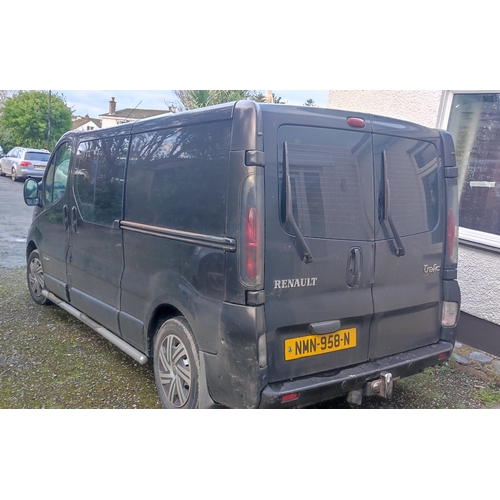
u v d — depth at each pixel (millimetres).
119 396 3678
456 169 3576
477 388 4160
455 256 3586
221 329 2758
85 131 4605
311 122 2842
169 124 3320
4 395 3639
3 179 20344
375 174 3127
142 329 3621
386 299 3184
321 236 2865
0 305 5703
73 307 4848
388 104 6082
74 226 4633
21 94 32656
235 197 2670
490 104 5109
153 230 3383
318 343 2895
